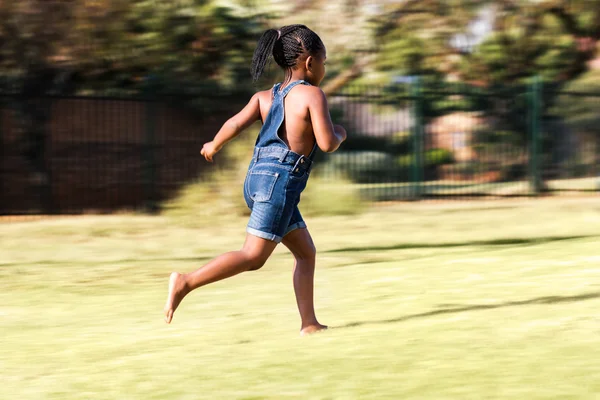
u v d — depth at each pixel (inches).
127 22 675.4
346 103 695.7
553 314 173.2
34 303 246.4
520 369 125.8
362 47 753.0
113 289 275.1
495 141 739.4
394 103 698.2
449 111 732.7
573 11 789.2
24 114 629.0
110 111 641.0
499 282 229.6
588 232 432.8
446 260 287.3
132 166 650.2
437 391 115.6
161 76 689.6
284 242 171.6
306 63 165.9
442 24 759.1
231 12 701.9
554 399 108.8
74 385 135.6
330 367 134.6
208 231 486.3
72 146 639.8
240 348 158.9
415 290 226.5
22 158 629.3
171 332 184.9
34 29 652.7
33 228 508.4
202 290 256.2
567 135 748.0
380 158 697.6
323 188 573.9
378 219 531.5
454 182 730.8
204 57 697.0
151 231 489.1
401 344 150.0
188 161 653.9
